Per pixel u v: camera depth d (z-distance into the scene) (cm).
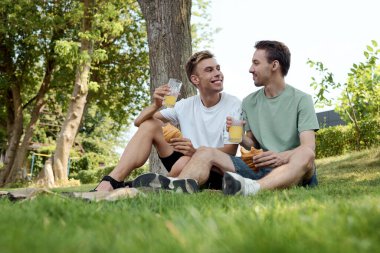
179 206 168
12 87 1700
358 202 151
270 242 83
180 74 602
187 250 79
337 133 1123
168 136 320
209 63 348
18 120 1719
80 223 124
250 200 189
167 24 607
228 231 98
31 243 83
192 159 292
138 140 312
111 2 1480
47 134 3422
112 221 126
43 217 131
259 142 341
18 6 1421
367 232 97
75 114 1505
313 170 300
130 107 1811
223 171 300
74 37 1608
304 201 174
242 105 354
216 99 358
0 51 1659
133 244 85
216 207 157
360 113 877
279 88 332
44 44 1642
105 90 1733
